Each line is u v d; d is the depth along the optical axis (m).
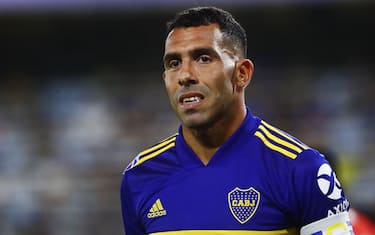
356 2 50.19
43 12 49.69
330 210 10.05
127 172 11.27
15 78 55.06
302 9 52.25
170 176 10.79
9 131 47.53
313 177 10.02
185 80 10.13
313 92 50.81
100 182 38.41
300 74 53.56
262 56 54.59
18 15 50.31
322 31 54.56
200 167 10.59
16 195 37.41
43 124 48.31
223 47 10.36
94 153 45.22
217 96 10.23
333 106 49.12
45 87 54.16
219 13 10.57
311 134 47.00
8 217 36.41
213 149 10.61
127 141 46.25
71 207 37.03
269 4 48.84
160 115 48.78
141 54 54.94
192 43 10.23
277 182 10.13
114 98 50.94
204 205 10.34
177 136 11.08
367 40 56.00
